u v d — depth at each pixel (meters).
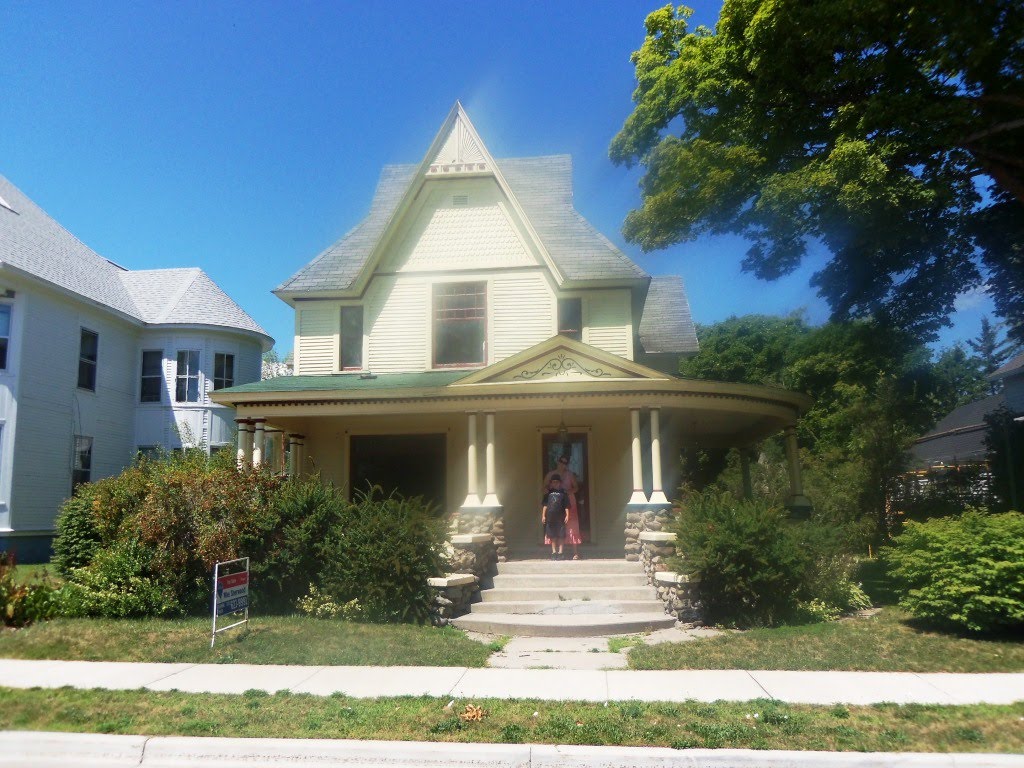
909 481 23.41
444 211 17.20
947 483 22.72
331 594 11.56
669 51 16.73
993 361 50.09
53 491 21.42
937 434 37.34
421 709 6.93
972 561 9.71
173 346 25.67
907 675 8.12
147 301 26.47
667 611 11.72
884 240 14.20
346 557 11.38
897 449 22.73
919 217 16.02
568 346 14.08
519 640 10.52
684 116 16.42
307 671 8.52
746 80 15.02
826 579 11.54
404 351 16.77
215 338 26.19
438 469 16.98
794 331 40.81
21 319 20.56
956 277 18.91
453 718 6.62
